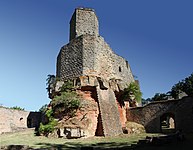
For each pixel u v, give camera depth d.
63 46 29.06
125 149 14.21
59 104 24.81
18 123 33.72
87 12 30.17
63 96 24.92
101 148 15.95
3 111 31.94
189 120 24.52
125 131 25.64
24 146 15.72
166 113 26.23
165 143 14.23
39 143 19.14
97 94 25.02
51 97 27.64
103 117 23.95
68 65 27.64
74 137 21.97
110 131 23.70
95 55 27.28
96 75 26.44
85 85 25.36
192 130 24.03
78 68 26.69
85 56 26.91
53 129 23.19
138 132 26.17
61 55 28.80
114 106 26.38
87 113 23.89
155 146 13.86
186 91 48.53
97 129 23.78
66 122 23.38
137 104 31.34
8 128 31.92
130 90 29.31
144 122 27.45
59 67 28.86
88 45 27.42
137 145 14.68
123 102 29.25
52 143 19.11
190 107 24.73
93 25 29.91
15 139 21.80
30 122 35.53
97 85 25.48
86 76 25.86
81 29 29.33
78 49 27.47
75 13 30.02
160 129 26.14
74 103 24.19
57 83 26.91
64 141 20.28
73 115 23.89
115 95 28.38
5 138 22.98
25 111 35.16
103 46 29.00
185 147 12.85
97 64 27.17
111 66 29.38
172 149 12.55
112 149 14.94
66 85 26.12
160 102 26.95
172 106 25.98
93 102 24.78
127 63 33.75
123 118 28.27
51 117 24.70
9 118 32.53
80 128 22.31
